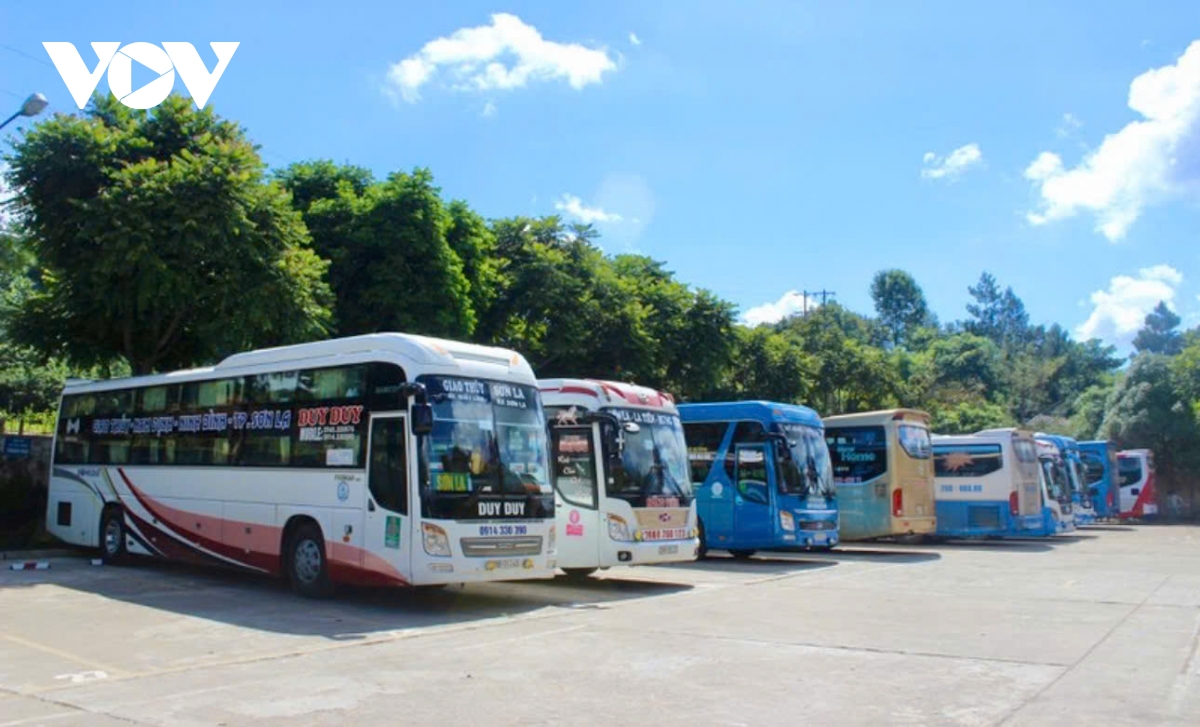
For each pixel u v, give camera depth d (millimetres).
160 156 17969
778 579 16562
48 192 17297
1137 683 7953
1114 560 20750
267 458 13773
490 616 11945
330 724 6676
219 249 16875
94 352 19891
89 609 12047
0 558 17516
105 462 17078
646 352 28578
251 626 10906
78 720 6777
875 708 7125
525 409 13086
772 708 7133
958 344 92188
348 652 9391
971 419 59625
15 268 18547
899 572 17938
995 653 9336
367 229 21469
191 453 15219
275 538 13422
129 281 16844
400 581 11586
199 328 18328
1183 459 46125
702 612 12297
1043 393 86875
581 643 9930
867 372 47969
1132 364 49406
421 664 8789
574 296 26750
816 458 20750
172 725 6645
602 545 14938
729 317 32562
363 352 12727
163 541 15508
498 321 25969
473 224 24219
